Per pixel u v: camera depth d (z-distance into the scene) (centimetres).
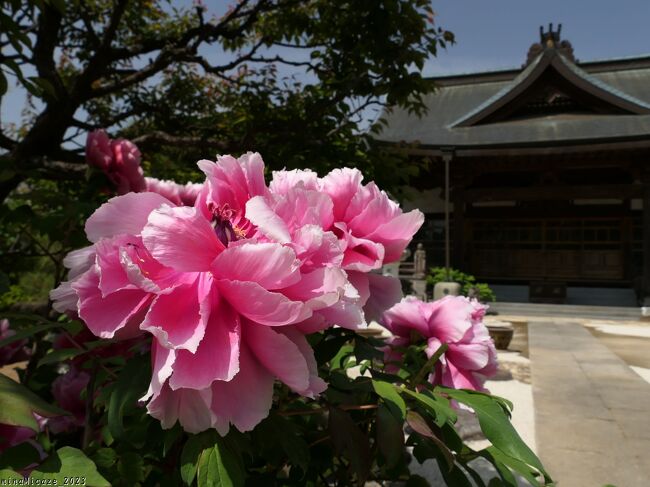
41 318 95
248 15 513
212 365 56
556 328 1231
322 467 96
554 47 1742
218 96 602
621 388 580
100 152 156
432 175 1848
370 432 96
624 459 354
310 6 498
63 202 158
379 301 88
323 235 65
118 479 79
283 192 83
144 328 53
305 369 57
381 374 93
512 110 1866
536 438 402
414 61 402
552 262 1881
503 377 634
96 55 399
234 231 68
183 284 59
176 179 415
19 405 63
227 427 57
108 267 59
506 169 1761
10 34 171
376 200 80
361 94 419
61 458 62
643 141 1454
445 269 1648
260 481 88
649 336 1103
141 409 87
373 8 395
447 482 85
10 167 180
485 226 1958
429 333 109
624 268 1805
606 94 1738
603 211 1830
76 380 114
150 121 551
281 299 55
